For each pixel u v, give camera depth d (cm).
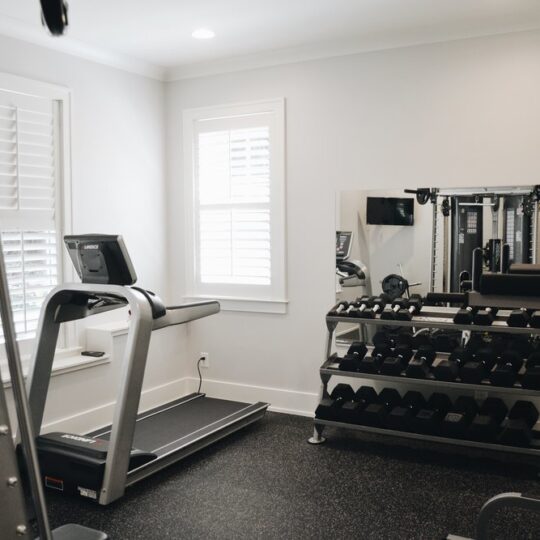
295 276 441
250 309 459
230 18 359
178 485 320
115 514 287
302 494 308
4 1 323
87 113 411
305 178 432
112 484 287
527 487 314
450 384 341
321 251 430
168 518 283
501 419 347
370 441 387
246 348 464
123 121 443
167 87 482
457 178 385
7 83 353
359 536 265
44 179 382
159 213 481
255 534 268
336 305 395
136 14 351
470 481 323
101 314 425
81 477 291
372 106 406
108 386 412
